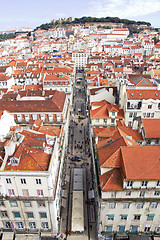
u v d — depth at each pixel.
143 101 74.75
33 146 51.62
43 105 86.12
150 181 44.75
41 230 53.56
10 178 46.47
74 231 55.75
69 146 96.50
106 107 83.75
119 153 49.19
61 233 56.16
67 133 95.56
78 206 58.81
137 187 45.69
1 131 58.06
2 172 45.72
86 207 63.97
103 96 89.81
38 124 73.44
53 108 84.94
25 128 61.84
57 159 57.56
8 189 48.25
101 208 48.00
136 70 166.62
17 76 153.75
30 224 53.19
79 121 121.62
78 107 141.38
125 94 78.94
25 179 46.34
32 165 47.12
